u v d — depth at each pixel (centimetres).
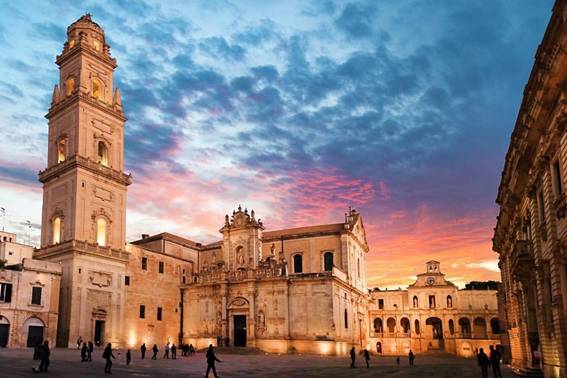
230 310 8150
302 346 7594
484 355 3519
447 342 11250
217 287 8275
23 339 5994
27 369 3556
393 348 11606
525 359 4056
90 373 3625
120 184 7600
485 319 11381
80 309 6638
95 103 7438
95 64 7675
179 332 8500
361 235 9944
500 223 4959
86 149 7219
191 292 8581
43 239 7231
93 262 6938
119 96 7906
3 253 6788
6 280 5931
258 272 8081
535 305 3384
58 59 7800
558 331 2612
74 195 6925
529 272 3347
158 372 3981
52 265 6475
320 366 5253
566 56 2033
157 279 8206
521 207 3838
